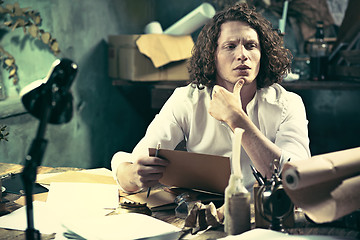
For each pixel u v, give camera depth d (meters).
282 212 1.18
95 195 1.56
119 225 1.25
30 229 1.11
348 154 1.18
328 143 4.42
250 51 1.62
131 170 1.54
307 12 4.19
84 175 1.82
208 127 1.80
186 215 1.36
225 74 1.64
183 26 3.65
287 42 4.32
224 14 1.69
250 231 1.15
